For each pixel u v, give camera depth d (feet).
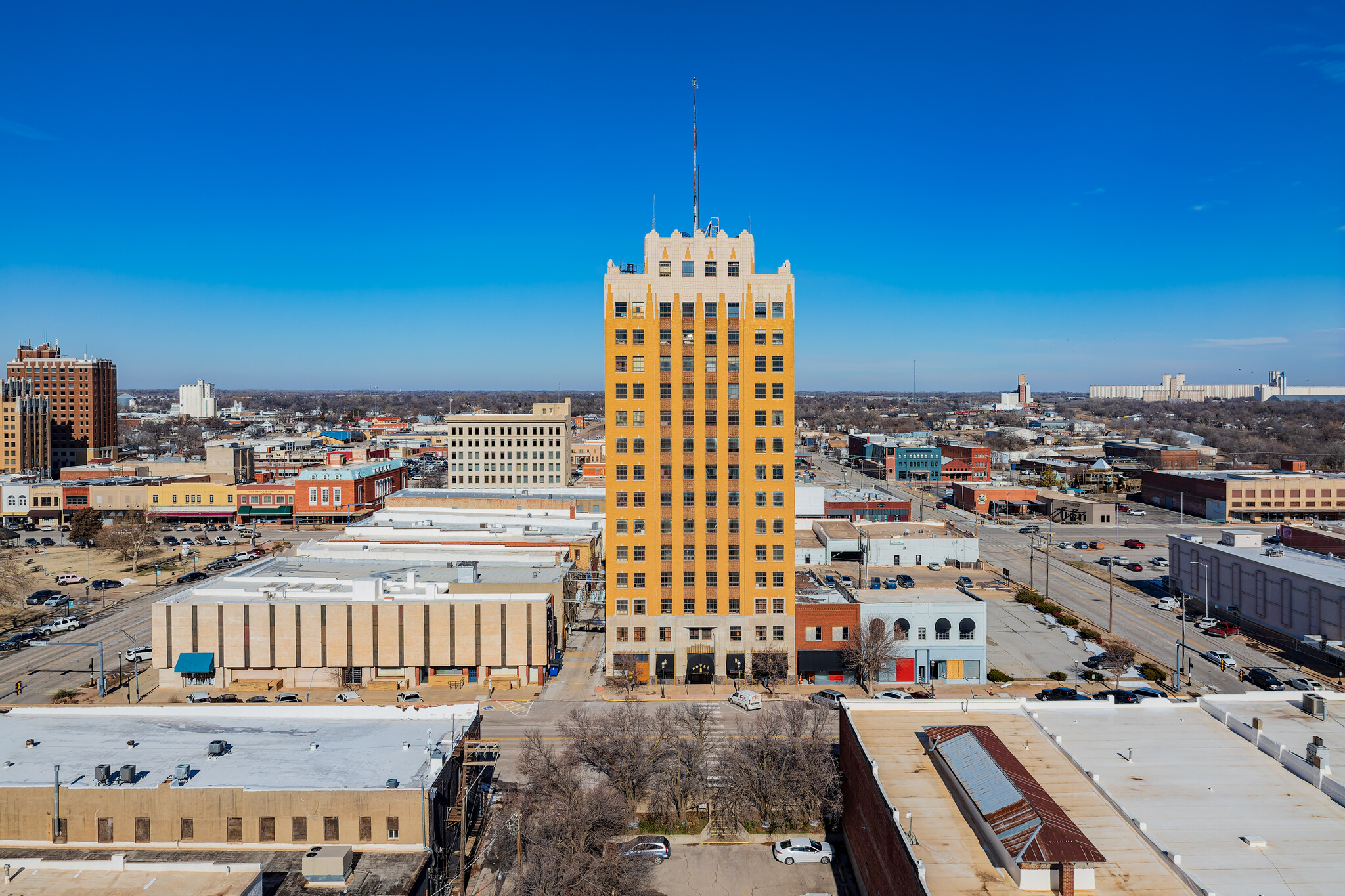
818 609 357.82
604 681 358.43
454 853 213.46
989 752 188.65
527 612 350.02
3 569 528.22
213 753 213.46
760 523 356.18
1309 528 507.71
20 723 234.99
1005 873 150.71
